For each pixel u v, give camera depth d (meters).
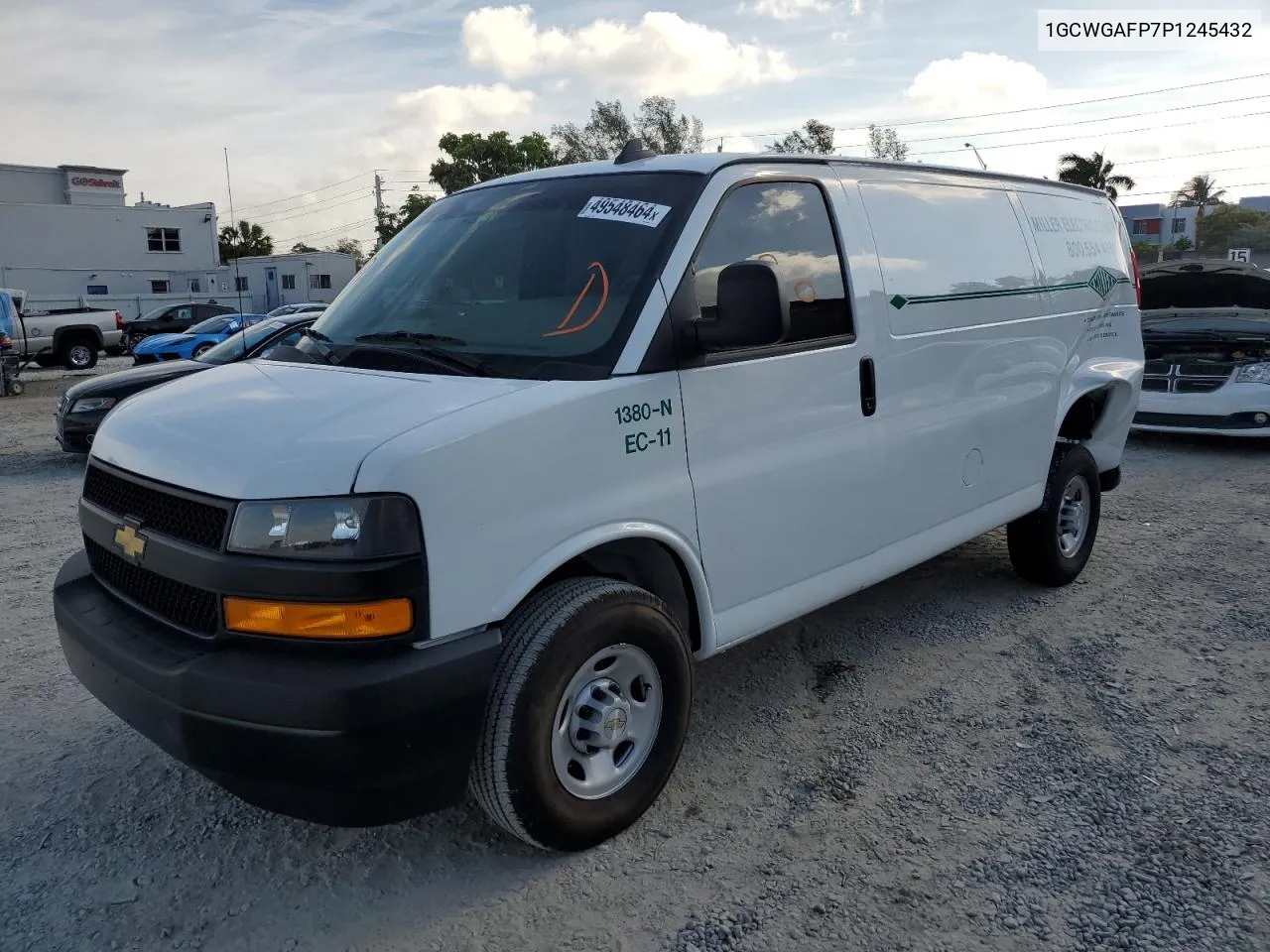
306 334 3.81
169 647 2.72
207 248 49.81
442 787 2.68
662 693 3.19
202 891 2.94
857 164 4.11
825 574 3.84
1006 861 3.01
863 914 2.78
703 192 3.39
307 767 2.48
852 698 4.18
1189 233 85.81
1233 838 3.11
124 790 3.50
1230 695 4.15
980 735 3.84
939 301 4.31
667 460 3.16
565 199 3.65
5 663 4.67
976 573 5.84
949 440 4.39
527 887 2.93
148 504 2.89
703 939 2.69
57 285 45.38
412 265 3.81
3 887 2.96
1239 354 9.26
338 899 2.89
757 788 3.47
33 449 11.48
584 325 3.16
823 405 3.71
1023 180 5.27
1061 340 5.23
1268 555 6.14
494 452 2.71
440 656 2.58
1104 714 4.00
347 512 2.50
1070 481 5.40
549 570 2.83
